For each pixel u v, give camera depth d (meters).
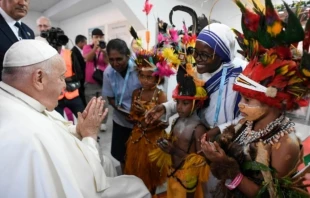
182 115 1.13
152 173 1.52
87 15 6.25
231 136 0.84
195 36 1.12
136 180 1.20
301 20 0.69
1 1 1.44
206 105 1.12
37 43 0.87
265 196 0.68
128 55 1.63
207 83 1.11
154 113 1.28
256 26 0.72
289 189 0.69
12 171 0.70
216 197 0.91
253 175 0.74
